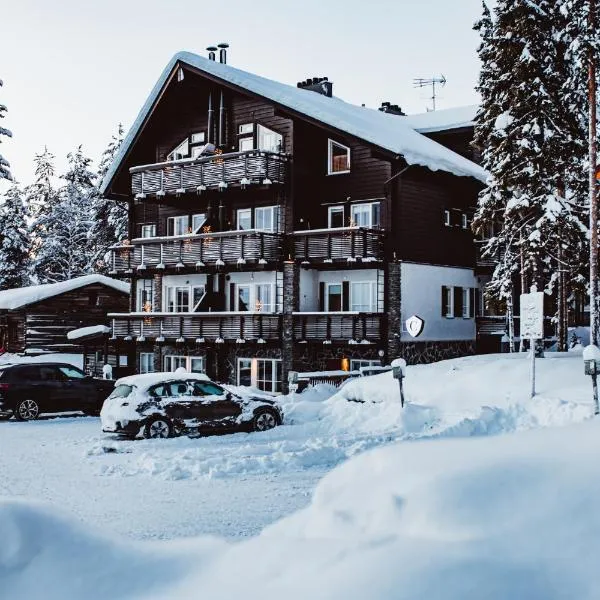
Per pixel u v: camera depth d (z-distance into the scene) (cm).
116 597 435
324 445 1666
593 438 474
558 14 2764
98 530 534
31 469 1503
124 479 1385
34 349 4475
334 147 3388
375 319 3075
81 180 7756
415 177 3300
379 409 2059
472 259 3647
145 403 1941
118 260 3869
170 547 510
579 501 391
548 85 2808
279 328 3278
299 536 468
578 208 2898
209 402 2003
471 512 408
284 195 3350
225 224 3603
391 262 3172
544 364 2227
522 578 342
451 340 3475
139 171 3769
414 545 389
